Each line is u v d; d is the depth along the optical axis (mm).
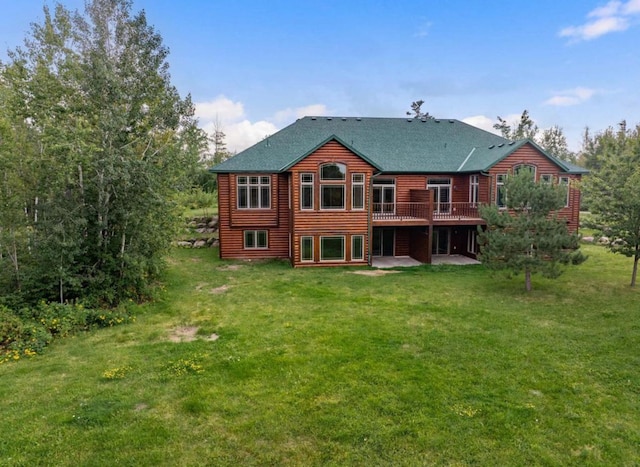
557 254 13234
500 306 12453
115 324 11164
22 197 11398
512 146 20250
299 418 6203
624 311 11648
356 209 19422
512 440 5660
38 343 9297
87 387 7270
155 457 5293
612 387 7199
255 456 5340
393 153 22594
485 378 7531
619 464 5176
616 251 14406
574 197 21297
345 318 11305
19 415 6289
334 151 18969
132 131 13734
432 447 5512
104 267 12789
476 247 21375
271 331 10266
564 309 12047
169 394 6984
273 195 21156
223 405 6578
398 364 8156
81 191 12164
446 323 10812
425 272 18094
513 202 13750
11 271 11430
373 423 6055
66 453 5379
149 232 13312
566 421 6129
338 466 5141
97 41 13469
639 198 12938
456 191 22391
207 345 9406
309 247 19359
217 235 25469
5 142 11297
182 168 14539
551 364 8148
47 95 12438
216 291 14750
